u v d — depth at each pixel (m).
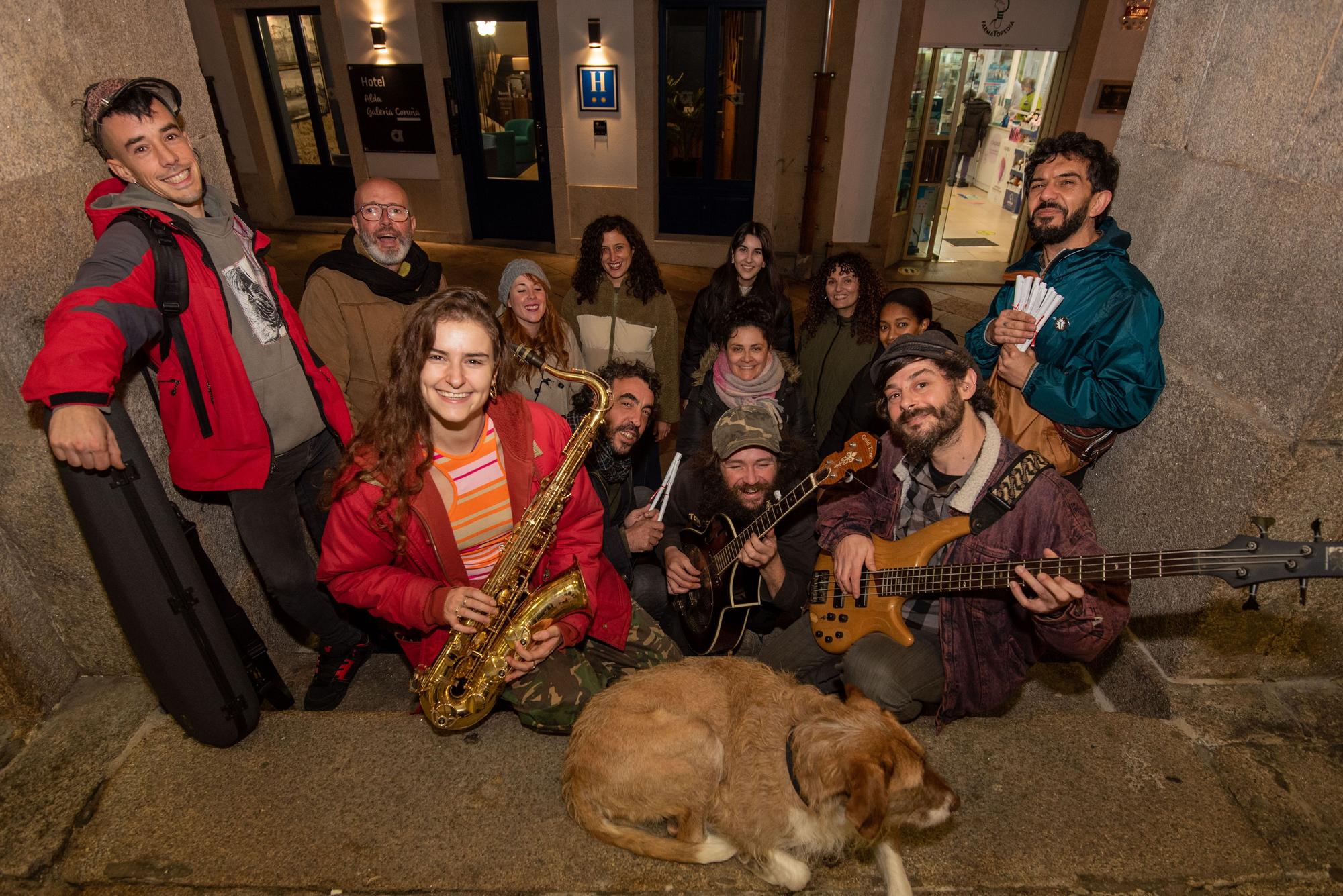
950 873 1.87
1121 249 2.50
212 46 9.52
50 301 2.20
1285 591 2.33
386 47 9.05
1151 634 2.61
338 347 2.98
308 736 2.27
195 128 2.81
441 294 1.82
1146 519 2.63
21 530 2.30
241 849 1.95
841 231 8.90
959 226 10.51
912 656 2.29
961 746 2.22
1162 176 2.72
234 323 2.23
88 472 1.81
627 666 2.61
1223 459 2.28
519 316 3.31
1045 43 7.71
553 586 2.16
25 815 2.09
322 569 2.07
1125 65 7.66
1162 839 1.96
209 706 2.13
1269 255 2.19
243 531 2.50
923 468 2.26
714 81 8.57
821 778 1.71
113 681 2.58
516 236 10.18
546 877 1.88
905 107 8.05
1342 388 1.97
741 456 2.62
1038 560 1.92
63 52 2.23
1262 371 2.20
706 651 2.74
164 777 2.15
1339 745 2.28
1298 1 2.09
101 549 1.90
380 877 1.88
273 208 10.45
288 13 9.28
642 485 3.71
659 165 9.24
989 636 2.21
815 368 3.96
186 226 2.09
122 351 1.81
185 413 2.20
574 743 1.97
